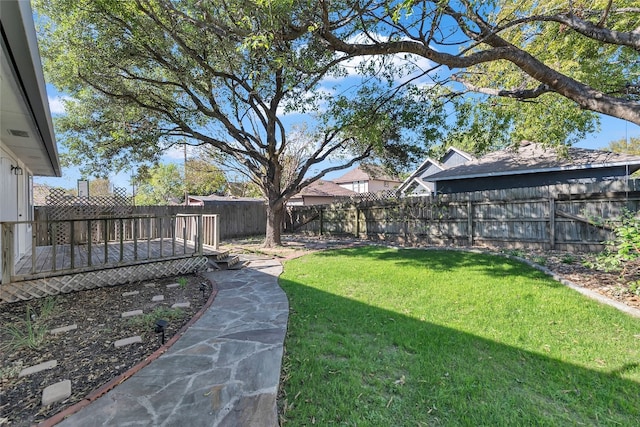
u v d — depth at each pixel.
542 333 3.10
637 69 7.29
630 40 4.11
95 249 7.50
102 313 3.94
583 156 11.05
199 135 9.09
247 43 3.95
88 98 8.00
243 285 5.25
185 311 3.98
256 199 21.36
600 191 7.10
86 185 10.83
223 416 1.90
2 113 3.81
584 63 6.80
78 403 2.04
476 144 8.47
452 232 9.88
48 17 6.72
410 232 10.98
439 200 10.16
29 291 4.56
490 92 5.70
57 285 4.82
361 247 9.77
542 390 2.19
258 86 6.80
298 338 3.09
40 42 7.10
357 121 6.90
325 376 2.39
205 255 6.59
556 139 8.34
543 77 4.56
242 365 2.52
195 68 7.95
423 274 5.64
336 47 4.37
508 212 8.69
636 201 6.65
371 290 4.75
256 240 12.88
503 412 1.96
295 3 4.02
